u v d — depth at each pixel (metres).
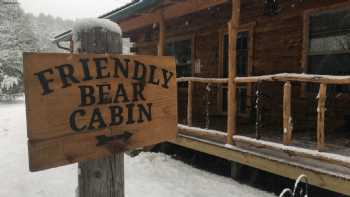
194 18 9.84
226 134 5.90
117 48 1.81
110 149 1.76
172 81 2.01
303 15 6.84
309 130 6.72
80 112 1.66
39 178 6.53
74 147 1.64
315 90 6.76
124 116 1.81
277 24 7.46
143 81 1.89
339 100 6.37
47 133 1.56
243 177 6.16
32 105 1.52
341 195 5.18
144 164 7.13
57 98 1.58
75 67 1.64
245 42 8.43
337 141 5.47
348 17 6.11
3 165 7.70
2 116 19.72
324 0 6.43
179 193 5.43
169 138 2.00
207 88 6.50
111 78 1.76
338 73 6.30
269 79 5.03
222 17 8.80
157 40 11.48
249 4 8.19
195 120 8.41
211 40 9.26
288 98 4.80
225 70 8.86
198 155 7.59
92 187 1.79
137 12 7.65
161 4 6.86
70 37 12.16
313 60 6.77
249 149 5.50
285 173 4.78
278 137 5.96
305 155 4.50
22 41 34.53
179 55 10.66
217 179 6.16
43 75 1.54
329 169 4.34
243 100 8.52
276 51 7.50
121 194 1.87
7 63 31.53
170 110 2.00
